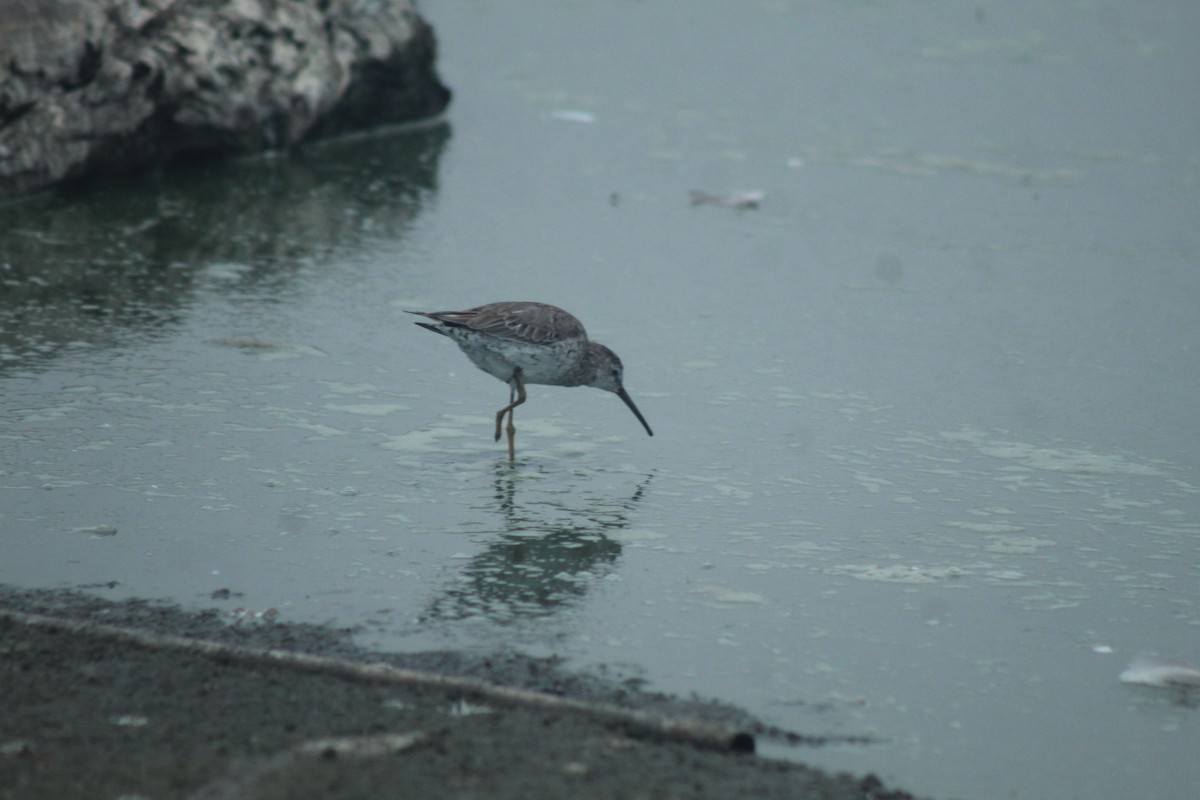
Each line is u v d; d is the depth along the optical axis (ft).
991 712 30.83
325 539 38.01
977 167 77.05
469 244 63.77
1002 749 29.37
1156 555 38.63
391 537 38.40
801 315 57.36
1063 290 60.64
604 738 27.91
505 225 66.49
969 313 58.03
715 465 44.09
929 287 60.75
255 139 72.13
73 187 65.62
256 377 48.80
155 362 49.21
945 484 42.96
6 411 44.45
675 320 56.44
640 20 105.60
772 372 51.75
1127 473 43.96
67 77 63.62
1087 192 73.41
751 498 41.75
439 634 33.17
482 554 37.70
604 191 72.02
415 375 50.34
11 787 24.57
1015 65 96.22
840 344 54.49
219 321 53.31
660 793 25.45
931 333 55.88
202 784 24.93
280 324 53.52
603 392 50.01
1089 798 27.78
